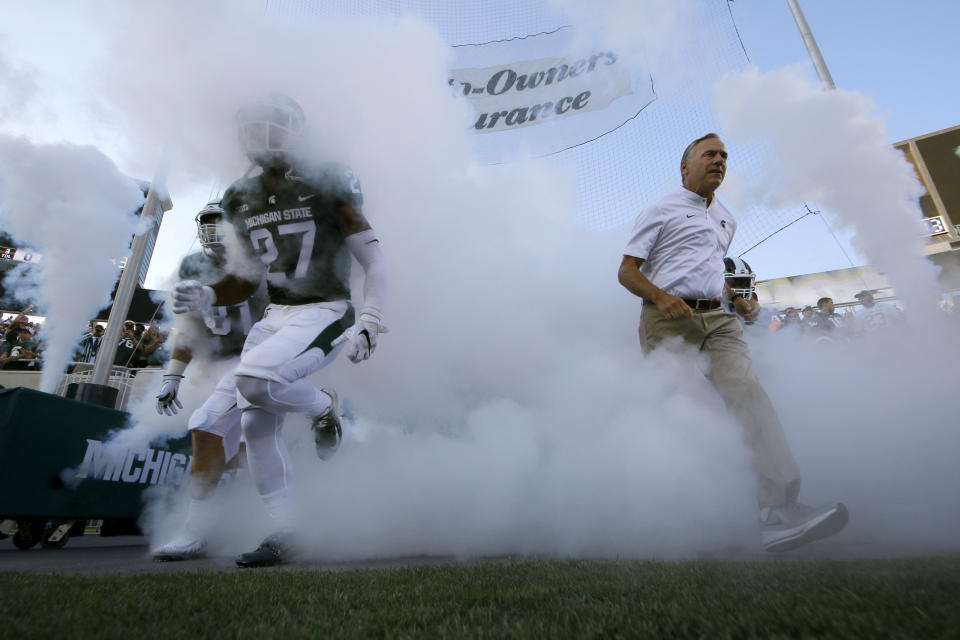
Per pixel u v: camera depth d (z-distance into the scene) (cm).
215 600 100
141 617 86
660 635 70
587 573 127
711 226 230
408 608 92
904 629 68
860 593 91
